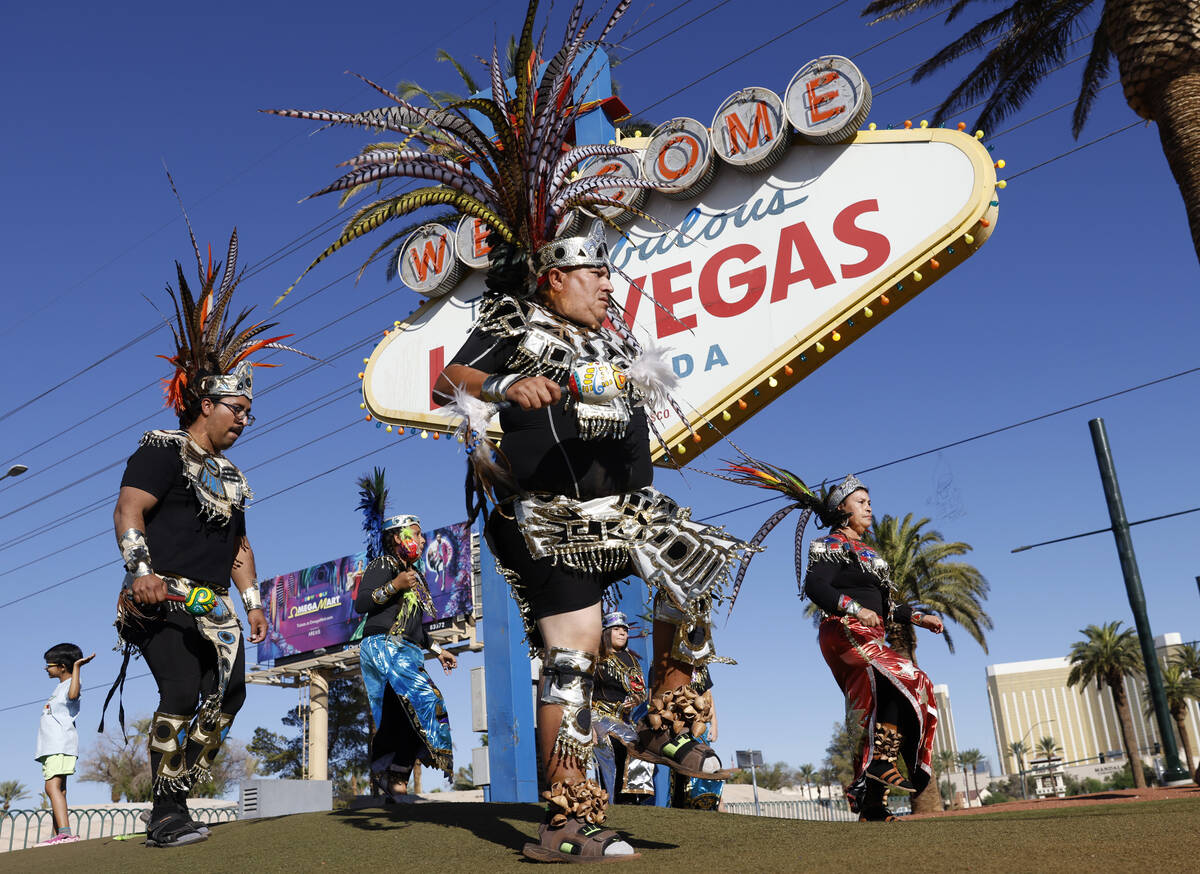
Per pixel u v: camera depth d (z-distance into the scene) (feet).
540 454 9.21
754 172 28.91
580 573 9.27
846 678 16.51
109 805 31.89
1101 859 6.23
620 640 23.20
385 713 20.33
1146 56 41.16
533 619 9.56
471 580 91.30
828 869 6.87
